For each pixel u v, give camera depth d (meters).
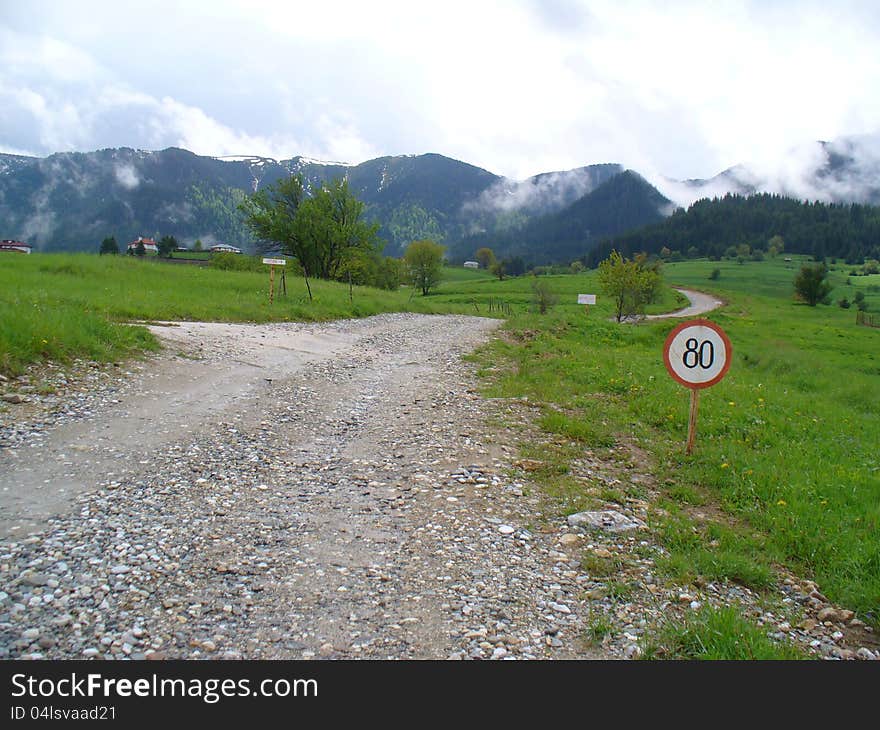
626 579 4.96
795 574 5.52
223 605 4.23
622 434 9.55
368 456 7.65
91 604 4.13
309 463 7.28
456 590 4.59
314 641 3.90
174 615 4.08
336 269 63.16
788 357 27.08
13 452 6.83
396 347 18.88
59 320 11.90
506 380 13.30
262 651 3.79
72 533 5.09
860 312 76.88
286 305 24.97
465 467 7.32
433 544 5.31
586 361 16.36
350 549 5.14
